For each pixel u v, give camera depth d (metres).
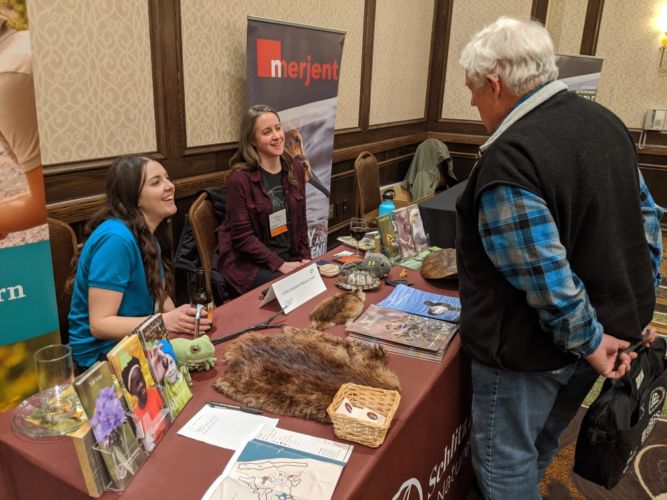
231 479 0.90
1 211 1.20
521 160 1.08
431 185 5.41
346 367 1.25
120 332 1.47
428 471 1.34
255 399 1.13
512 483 1.38
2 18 1.13
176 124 2.85
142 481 0.90
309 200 3.72
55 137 2.25
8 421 1.08
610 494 1.89
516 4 5.41
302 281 1.71
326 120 3.70
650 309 1.31
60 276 1.91
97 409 0.86
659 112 5.28
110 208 1.58
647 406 1.44
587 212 1.13
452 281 1.90
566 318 1.12
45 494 0.97
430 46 5.74
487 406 1.36
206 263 2.60
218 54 3.04
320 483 0.89
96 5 2.29
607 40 5.36
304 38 3.30
